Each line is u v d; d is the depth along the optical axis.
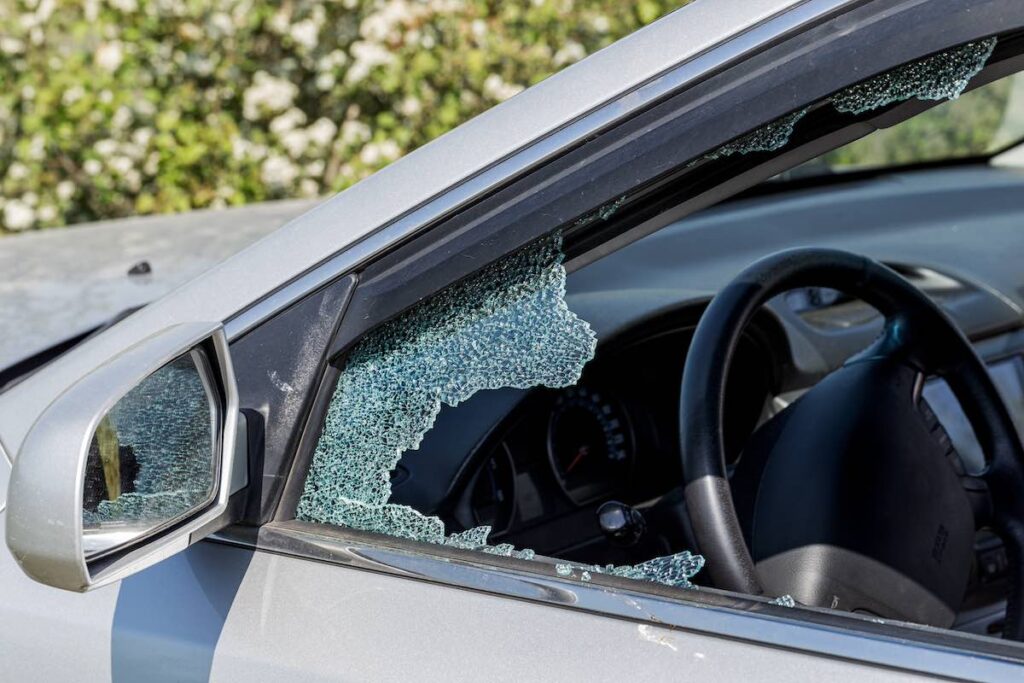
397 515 1.27
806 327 1.99
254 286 1.22
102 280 2.06
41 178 4.35
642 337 1.73
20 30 4.26
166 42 4.42
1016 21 1.05
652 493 1.79
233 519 1.19
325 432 1.22
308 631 1.17
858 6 1.09
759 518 1.55
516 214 1.15
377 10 4.35
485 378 1.24
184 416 1.11
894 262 2.29
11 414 1.35
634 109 1.13
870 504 1.53
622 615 1.12
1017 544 1.67
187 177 4.39
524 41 4.28
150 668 1.21
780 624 1.07
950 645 1.03
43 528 1.01
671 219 1.23
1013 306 2.26
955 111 2.71
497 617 1.14
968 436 1.92
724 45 1.12
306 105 4.58
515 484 1.59
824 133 1.21
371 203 1.20
